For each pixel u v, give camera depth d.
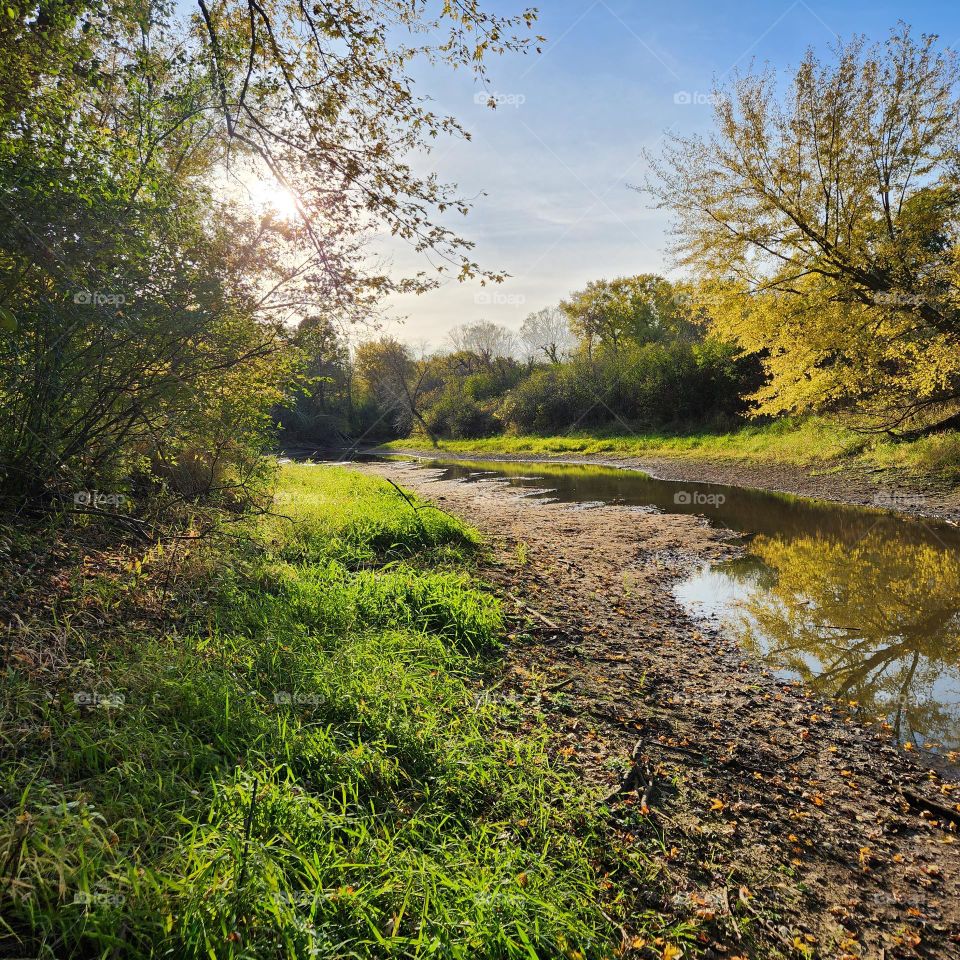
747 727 4.96
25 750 2.98
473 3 4.85
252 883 2.50
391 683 4.66
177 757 3.31
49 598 4.46
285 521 8.73
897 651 6.45
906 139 13.44
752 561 10.06
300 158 5.45
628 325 47.12
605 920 2.92
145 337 5.37
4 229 4.24
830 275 14.16
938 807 3.97
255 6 5.18
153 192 5.45
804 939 2.97
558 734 4.58
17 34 4.46
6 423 5.12
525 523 13.04
